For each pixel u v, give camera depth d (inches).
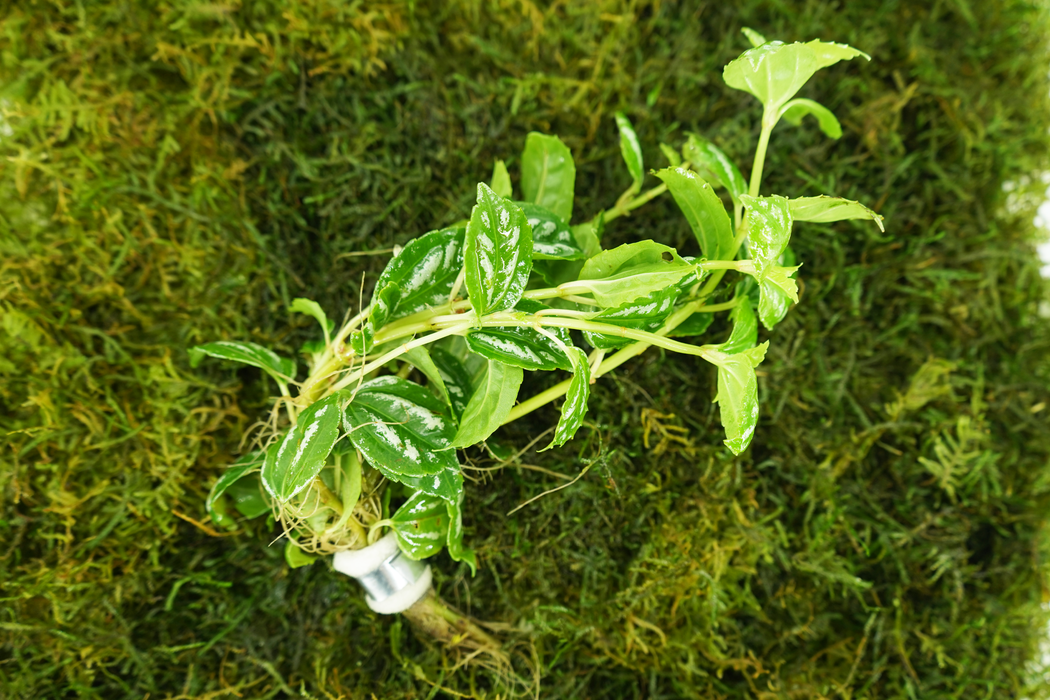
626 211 13.0
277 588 13.3
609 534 13.4
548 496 13.2
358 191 13.6
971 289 14.7
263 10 13.1
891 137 14.5
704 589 13.3
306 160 13.3
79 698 12.6
